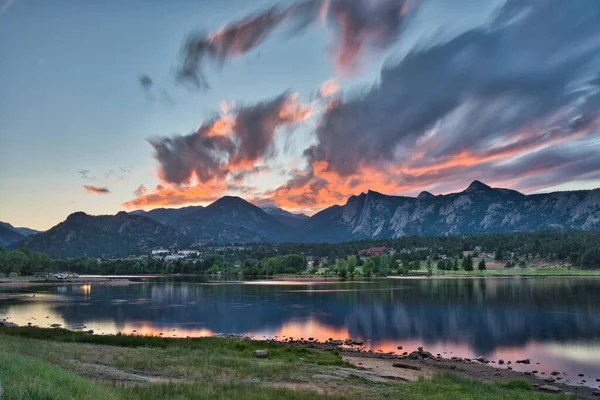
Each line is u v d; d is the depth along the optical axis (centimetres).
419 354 4897
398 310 9400
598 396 3278
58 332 5041
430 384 2864
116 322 7669
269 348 4362
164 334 6425
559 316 8156
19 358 2267
